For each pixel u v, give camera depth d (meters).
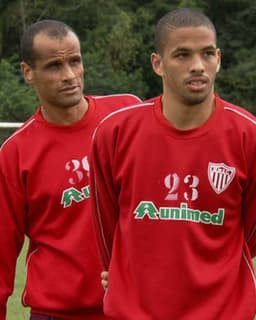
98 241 11.37
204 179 10.40
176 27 10.16
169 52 10.21
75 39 12.80
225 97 98.31
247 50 102.56
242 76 98.69
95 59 97.06
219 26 105.56
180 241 10.39
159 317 10.43
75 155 12.76
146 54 100.00
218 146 10.41
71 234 12.66
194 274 10.37
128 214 10.64
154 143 10.51
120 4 105.44
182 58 10.16
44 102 12.90
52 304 12.72
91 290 12.59
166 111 10.53
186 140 10.44
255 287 10.67
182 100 10.25
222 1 104.62
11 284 13.24
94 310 12.74
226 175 10.41
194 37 10.11
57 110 12.84
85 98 13.20
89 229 12.59
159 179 10.47
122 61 99.19
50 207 12.72
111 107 13.17
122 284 10.70
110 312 10.70
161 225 10.45
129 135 10.62
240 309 10.51
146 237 10.49
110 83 95.12
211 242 10.44
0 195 12.88
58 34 12.70
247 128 10.48
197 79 10.12
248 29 104.50
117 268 10.79
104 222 11.19
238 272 10.62
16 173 12.84
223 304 10.44
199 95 10.16
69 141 12.82
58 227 12.73
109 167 10.80
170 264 10.41
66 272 12.65
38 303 12.80
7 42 104.00
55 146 12.80
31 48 12.76
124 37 98.69
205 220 10.44
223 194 10.41
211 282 10.38
